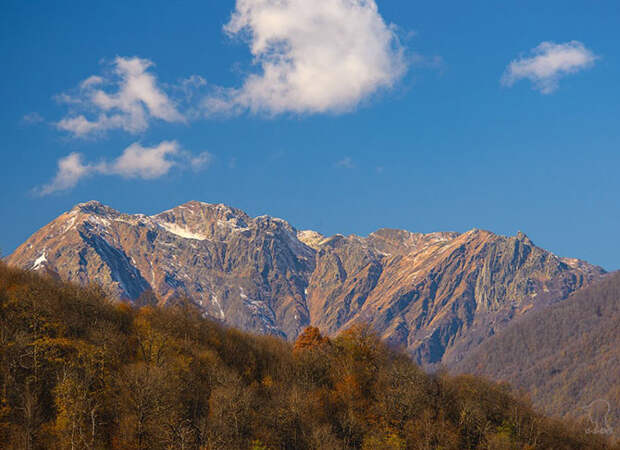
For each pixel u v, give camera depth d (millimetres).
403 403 175875
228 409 147750
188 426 137500
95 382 140875
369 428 169500
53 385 137750
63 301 173250
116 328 174250
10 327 151500
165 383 142875
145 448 129125
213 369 168250
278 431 153750
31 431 121688
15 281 178875
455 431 175375
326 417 169750
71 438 119438
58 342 149125
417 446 165875
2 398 128375
